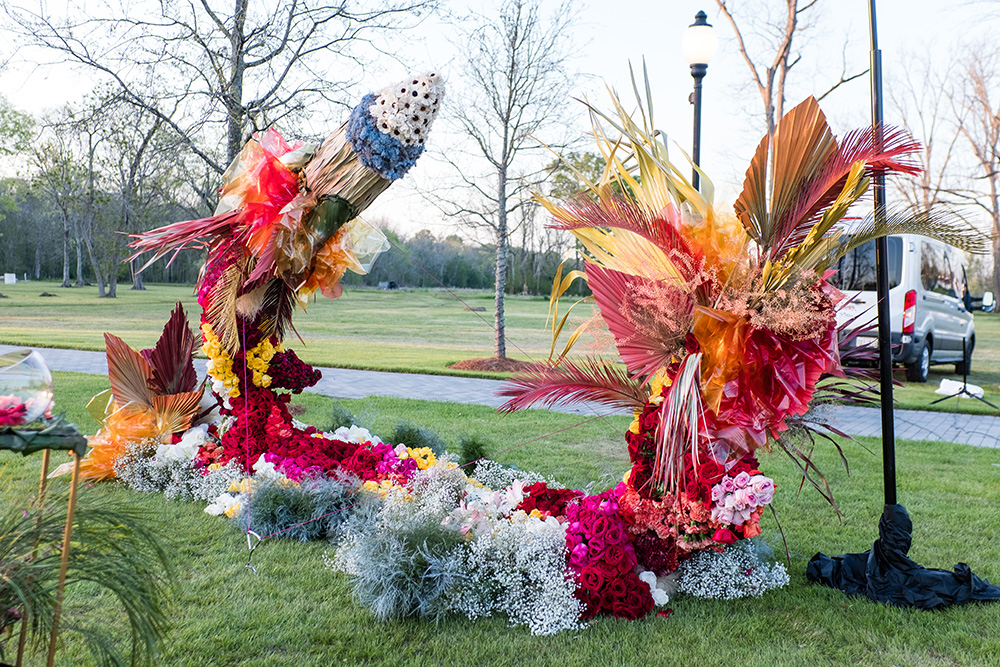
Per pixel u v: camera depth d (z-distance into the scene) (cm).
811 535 433
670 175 326
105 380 966
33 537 193
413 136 398
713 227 326
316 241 424
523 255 5506
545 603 320
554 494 417
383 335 2281
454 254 2983
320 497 412
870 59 353
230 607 319
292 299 484
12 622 191
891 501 351
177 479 468
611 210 314
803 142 302
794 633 311
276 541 400
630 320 333
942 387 1086
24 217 6938
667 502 344
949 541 424
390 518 365
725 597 347
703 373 325
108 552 208
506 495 422
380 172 406
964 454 670
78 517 202
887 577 349
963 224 310
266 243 419
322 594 336
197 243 446
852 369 346
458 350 1745
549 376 370
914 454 667
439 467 453
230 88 947
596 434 706
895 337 1177
